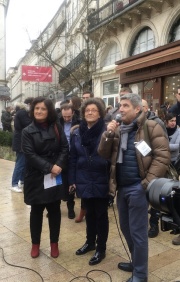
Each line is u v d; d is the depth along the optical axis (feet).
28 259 11.57
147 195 6.99
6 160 36.04
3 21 93.91
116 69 46.01
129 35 47.88
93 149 10.74
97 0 56.03
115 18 47.11
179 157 9.82
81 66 46.32
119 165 9.51
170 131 14.64
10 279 10.23
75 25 70.69
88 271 10.69
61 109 15.92
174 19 39.65
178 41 35.37
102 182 10.77
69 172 11.76
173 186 6.48
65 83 54.13
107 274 10.48
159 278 10.20
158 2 40.42
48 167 10.96
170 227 6.89
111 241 12.98
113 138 9.59
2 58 94.22
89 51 45.19
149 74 42.01
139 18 45.24
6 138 43.55
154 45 43.50
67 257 11.69
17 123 20.31
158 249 12.26
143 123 9.25
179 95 16.30
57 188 11.34
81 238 13.35
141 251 9.29
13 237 13.57
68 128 15.72
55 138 11.37
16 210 17.20
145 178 9.02
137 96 9.46
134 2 42.88
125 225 9.99
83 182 10.99
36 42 51.90
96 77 56.18
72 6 77.92
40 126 11.41
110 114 13.53
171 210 6.37
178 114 16.12
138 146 8.96
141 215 9.28
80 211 15.47
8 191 21.30
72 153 11.66
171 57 35.40
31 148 11.12
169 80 39.50
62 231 14.08
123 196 9.64
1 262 11.34
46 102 11.19
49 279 10.23
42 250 12.28
